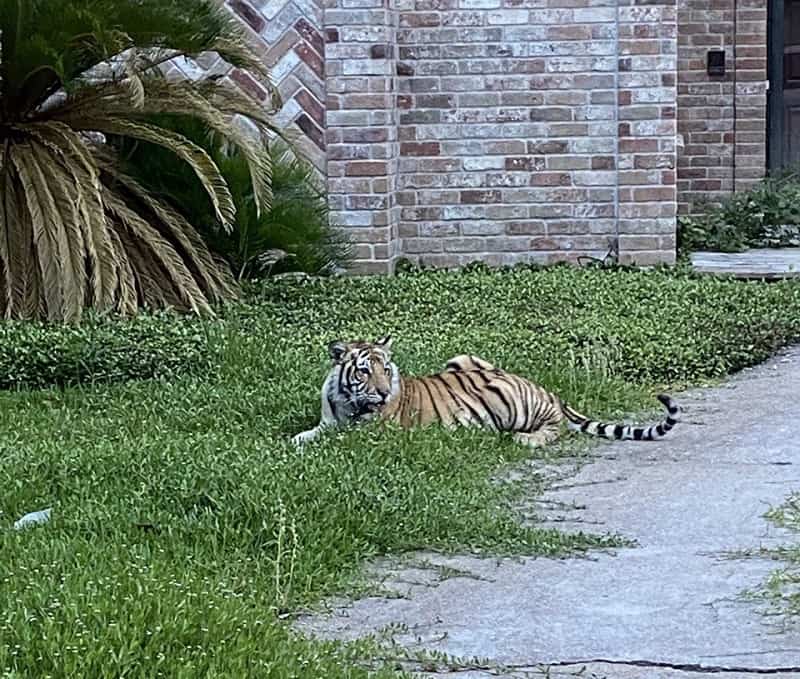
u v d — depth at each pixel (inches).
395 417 283.4
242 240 435.2
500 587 208.8
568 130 508.4
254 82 501.4
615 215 510.0
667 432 300.2
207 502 231.6
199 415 297.9
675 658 180.9
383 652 181.5
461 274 485.1
